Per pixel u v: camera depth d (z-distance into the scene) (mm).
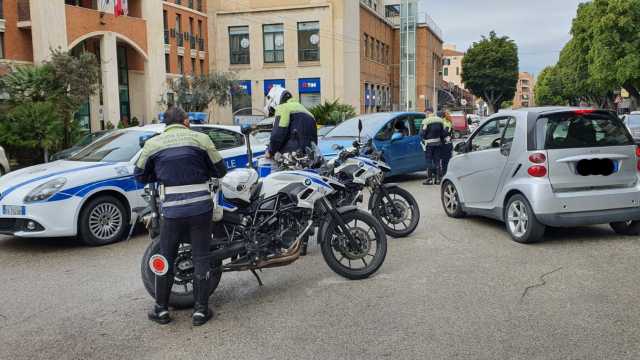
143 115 34625
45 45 26922
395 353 4109
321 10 42406
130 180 8000
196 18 41656
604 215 6957
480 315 4812
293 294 5523
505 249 7023
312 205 5594
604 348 4105
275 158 6406
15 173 8070
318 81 43000
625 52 36688
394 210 7703
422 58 61156
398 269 6262
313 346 4273
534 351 4086
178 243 4824
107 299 5473
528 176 7086
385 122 13406
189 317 5004
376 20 53656
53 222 7250
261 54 43531
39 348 4348
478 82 71688
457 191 8891
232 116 43625
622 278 5715
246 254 5297
